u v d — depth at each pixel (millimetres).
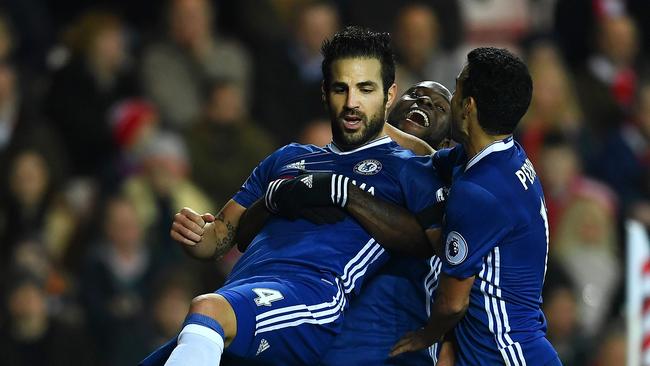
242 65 39406
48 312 32750
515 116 18766
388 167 19734
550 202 37688
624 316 36062
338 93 19578
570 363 34844
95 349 32969
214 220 20484
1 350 32125
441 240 19172
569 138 39938
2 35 38531
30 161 35406
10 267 33250
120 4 42281
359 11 40844
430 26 39625
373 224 19391
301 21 39719
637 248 23422
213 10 41094
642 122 41938
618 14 45094
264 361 19078
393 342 19859
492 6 44375
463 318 19203
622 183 40250
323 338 19328
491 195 18531
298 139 38750
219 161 36781
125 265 33781
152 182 35281
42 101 37969
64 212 35688
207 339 17969
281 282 19047
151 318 33250
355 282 19625
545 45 42312
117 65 38250
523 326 18953
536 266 19031
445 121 21234
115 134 36281
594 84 42500
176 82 38344
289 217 19656
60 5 42438
